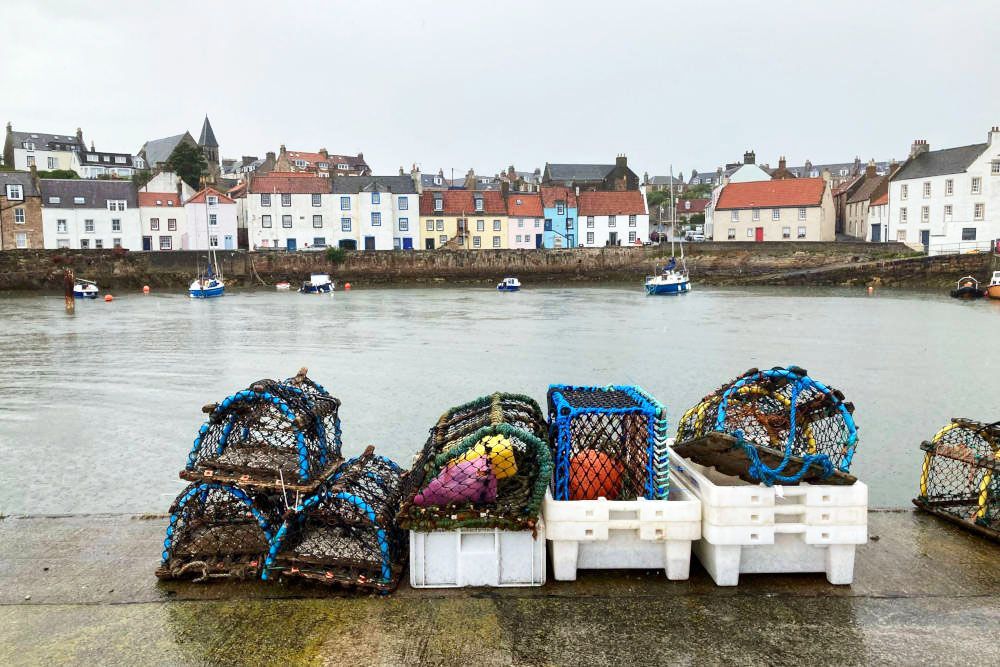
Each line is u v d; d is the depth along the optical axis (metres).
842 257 68.50
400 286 71.44
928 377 22.28
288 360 25.70
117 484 12.45
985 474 7.09
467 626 5.36
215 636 5.28
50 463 13.64
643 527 5.93
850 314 42.03
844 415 6.30
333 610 5.61
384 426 16.38
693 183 190.12
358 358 26.08
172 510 6.30
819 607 5.61
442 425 6.92
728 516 5.87
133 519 7.75
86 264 65.38
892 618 5.45
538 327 35.97
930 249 67.25
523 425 7.02
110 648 5.14
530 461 6.65
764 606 5.63
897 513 7.66
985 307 45.84
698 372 23.11
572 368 23.86
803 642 5.14
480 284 72.88
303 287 64.62
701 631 5.29
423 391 20.17
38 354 27.36
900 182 71.62
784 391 7.51
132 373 23.11
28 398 19.33
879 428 16.19
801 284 66.38
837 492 5.89
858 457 14.02
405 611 5.58
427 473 5.82
